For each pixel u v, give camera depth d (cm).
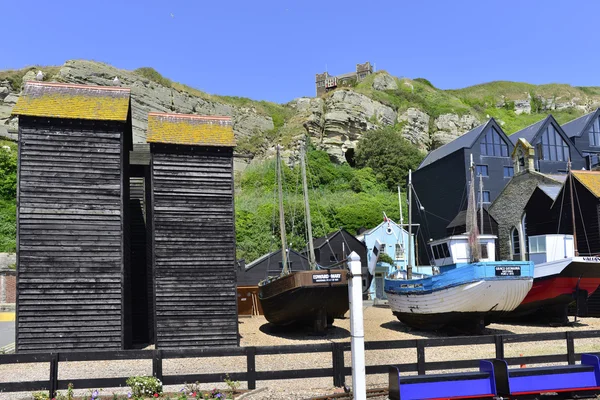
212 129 2080
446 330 2398
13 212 4138
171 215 1953
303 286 2145
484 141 4753
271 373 1227
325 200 5806
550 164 4647
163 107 6644
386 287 2695
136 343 2205
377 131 7031
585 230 2931
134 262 2286
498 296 2141
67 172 1842
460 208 4634
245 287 3284
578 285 2409
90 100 1945
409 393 1070
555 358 1346
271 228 5069
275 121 7881
